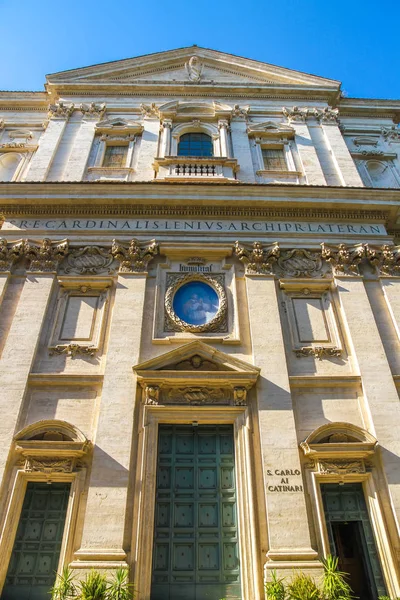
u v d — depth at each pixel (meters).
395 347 12.29
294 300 13.14
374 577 9.38
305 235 14.30
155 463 10.27
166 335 12.16
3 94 19.89
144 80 19.58
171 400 11.08
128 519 9.48
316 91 19.77
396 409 10.93
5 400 10.72
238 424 10.78
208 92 19.67
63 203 14.27
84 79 19.86
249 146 17.62
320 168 16.55
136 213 14.47
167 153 16.91
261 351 11.77
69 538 9.21
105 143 17.52
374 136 19.56
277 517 9.48
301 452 10.48
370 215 14.76
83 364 11.59
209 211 14.55
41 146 16.97
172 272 13.43
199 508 10.16
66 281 13.04
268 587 8.50
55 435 10.40
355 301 12.86
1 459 9.91
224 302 12.79
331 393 11.40
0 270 13.13
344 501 10.33
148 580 8.94
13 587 9.16
